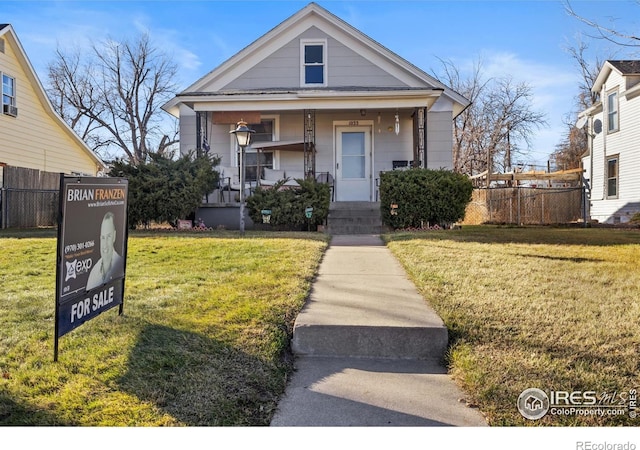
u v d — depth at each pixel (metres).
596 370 2.56
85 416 2.15
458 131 31.48
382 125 12.80
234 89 12.89
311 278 4.75
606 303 3.67
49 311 3.53
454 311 3.50
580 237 8.08
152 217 9.48
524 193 16.58
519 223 14.54
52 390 2.34
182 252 6.21
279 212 9.62
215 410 2.27
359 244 7.57
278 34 12.80
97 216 3.12
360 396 2.50
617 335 3.00
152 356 2.73
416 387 2.62
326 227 10.02
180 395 2.36
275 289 4.15
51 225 13.36
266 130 12.92
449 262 5.38
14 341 2.91
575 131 30.62
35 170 13.11
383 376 2.79
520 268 5.00
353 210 10.49
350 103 11.31
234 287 4.25
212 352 2.84
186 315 3.43
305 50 12.89
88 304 3.00
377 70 12.79
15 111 14.33
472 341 3.01
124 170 9.42
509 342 2.96
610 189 18.06
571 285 4.23
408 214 9.58
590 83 25.58
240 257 5.84
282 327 3.29
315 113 12.50
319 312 3.50
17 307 3.63
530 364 2.64
